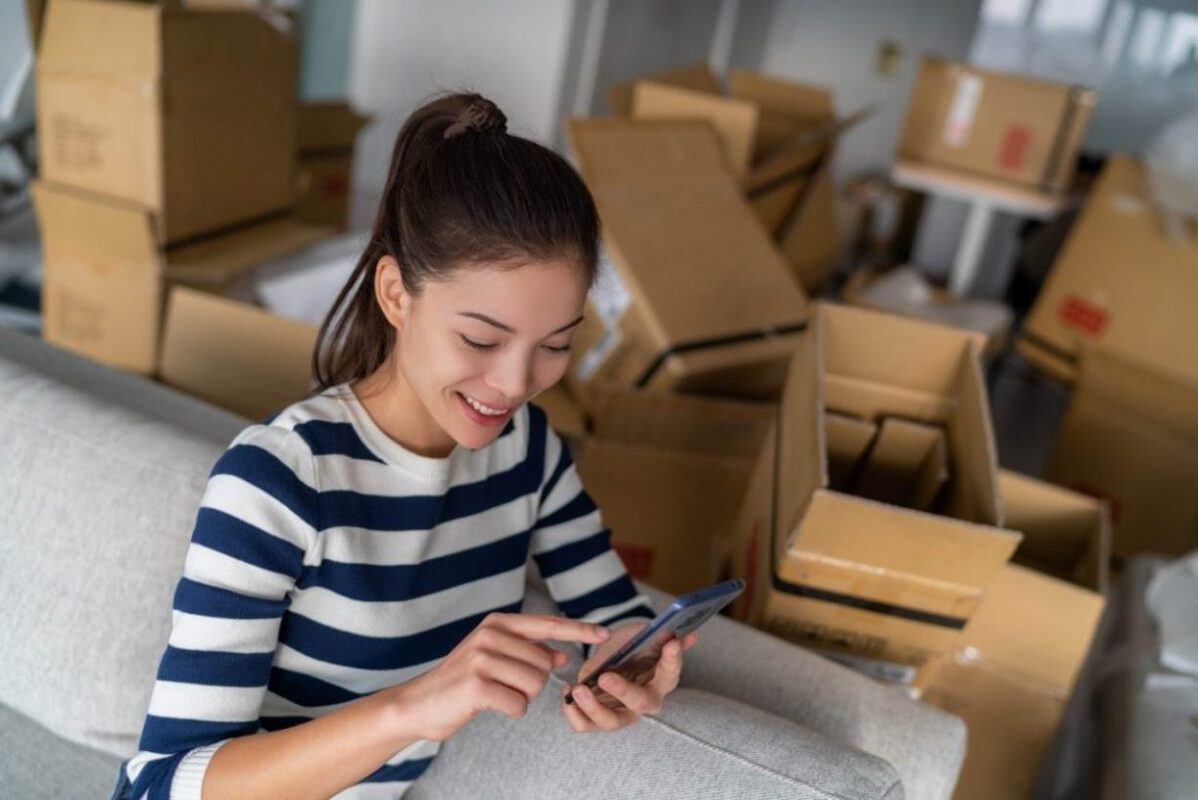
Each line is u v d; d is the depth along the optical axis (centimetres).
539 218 83
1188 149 255
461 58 407
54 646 116
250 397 175
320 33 413
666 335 181
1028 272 426
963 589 122
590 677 89
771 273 204
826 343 146
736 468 186
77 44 209
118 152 212
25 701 119
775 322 196
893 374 148
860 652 131
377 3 418
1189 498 250
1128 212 265
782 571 125
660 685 91
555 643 113
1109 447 264
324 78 423
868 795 94
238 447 89
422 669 100
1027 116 318
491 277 82
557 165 87
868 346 146
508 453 107
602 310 192
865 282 321
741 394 199
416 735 78
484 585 106
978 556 118
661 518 190
